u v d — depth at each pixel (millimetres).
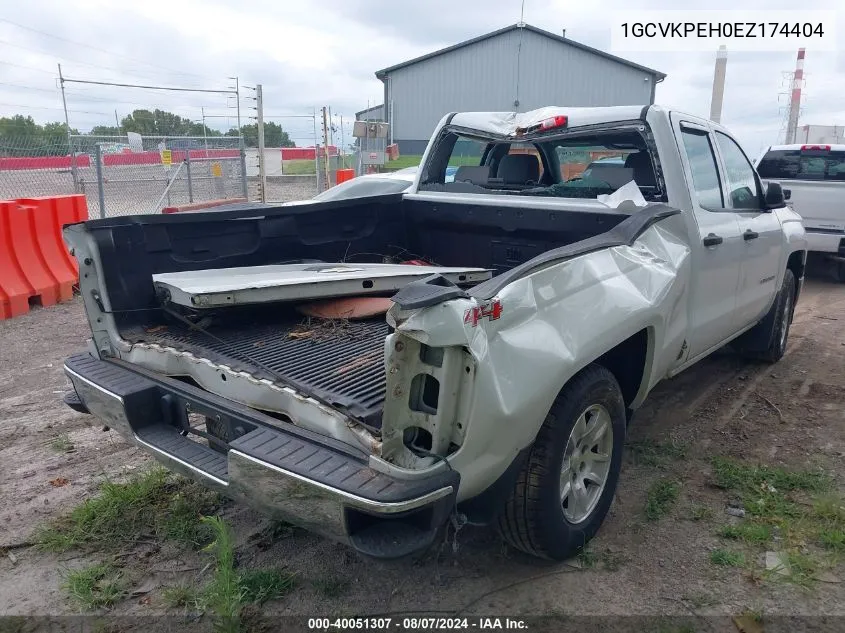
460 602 2988
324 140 17156
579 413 3023
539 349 2646
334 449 2494
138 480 3975
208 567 3223
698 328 4148
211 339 3336
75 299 8281
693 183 4121
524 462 2848
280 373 2867
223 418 2877
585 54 30359
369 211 4719
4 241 7590
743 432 4680
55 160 12992
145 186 14461
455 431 2439
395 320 2318
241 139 14617
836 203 9906
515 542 3082
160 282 3414
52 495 3887
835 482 3947
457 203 4609
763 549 3322
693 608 2934
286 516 2516
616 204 3969
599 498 3357
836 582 3078
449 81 31641
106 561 3285
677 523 3564
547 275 2801
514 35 30578
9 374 5805
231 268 3855
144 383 3191
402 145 32656
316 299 3662
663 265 3574
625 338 3146
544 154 5105
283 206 4207
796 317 8133
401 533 2361
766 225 5109
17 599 3037
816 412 5016
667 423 4848
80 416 4965
